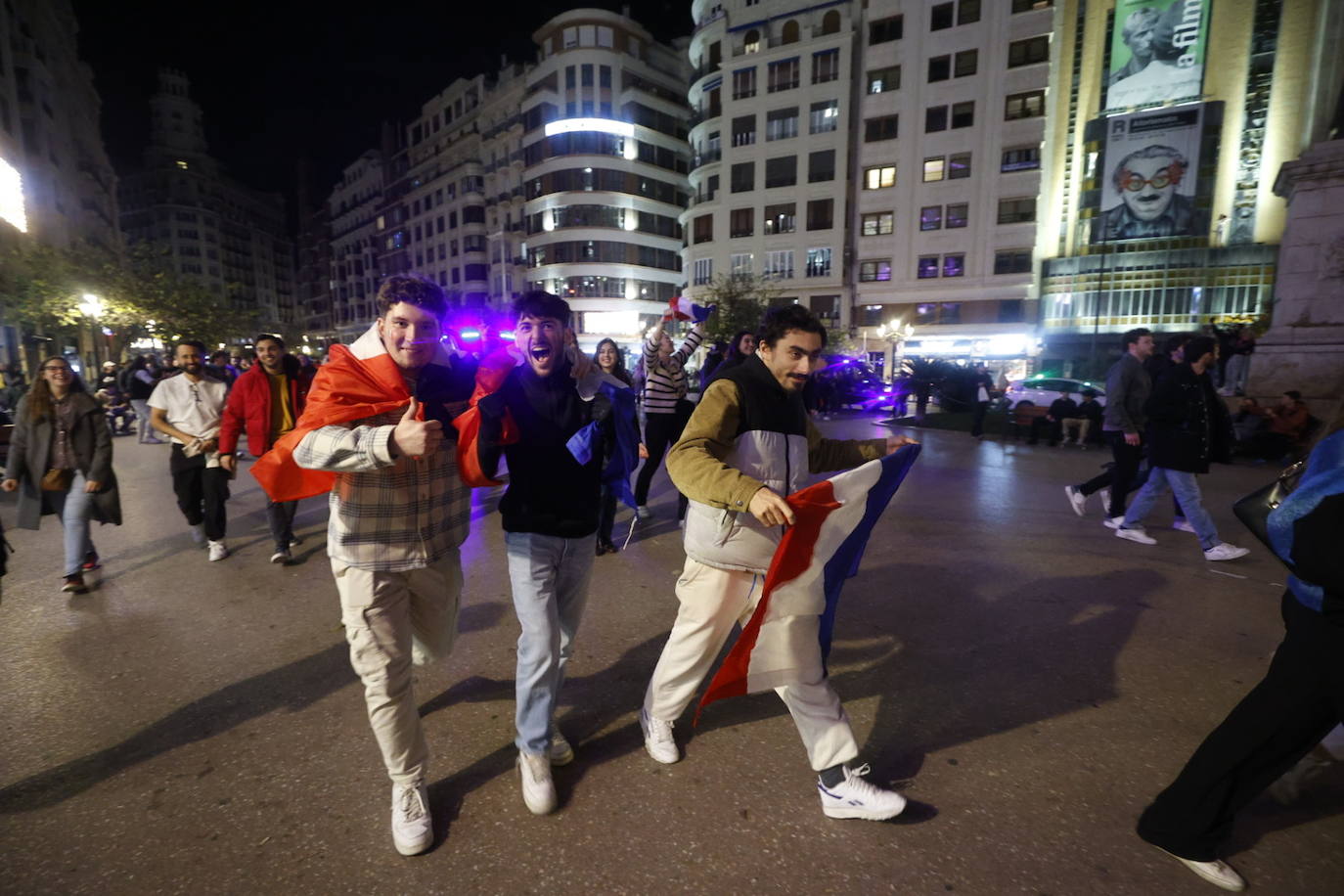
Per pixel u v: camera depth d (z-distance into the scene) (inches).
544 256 2162.9
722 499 75.7
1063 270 1485.0
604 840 81.0
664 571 181.9
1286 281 405.1
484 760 97.6
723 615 90.7
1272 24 1330.0
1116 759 97.0
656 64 2268.7
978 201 1466.5
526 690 87.0
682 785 91.4
